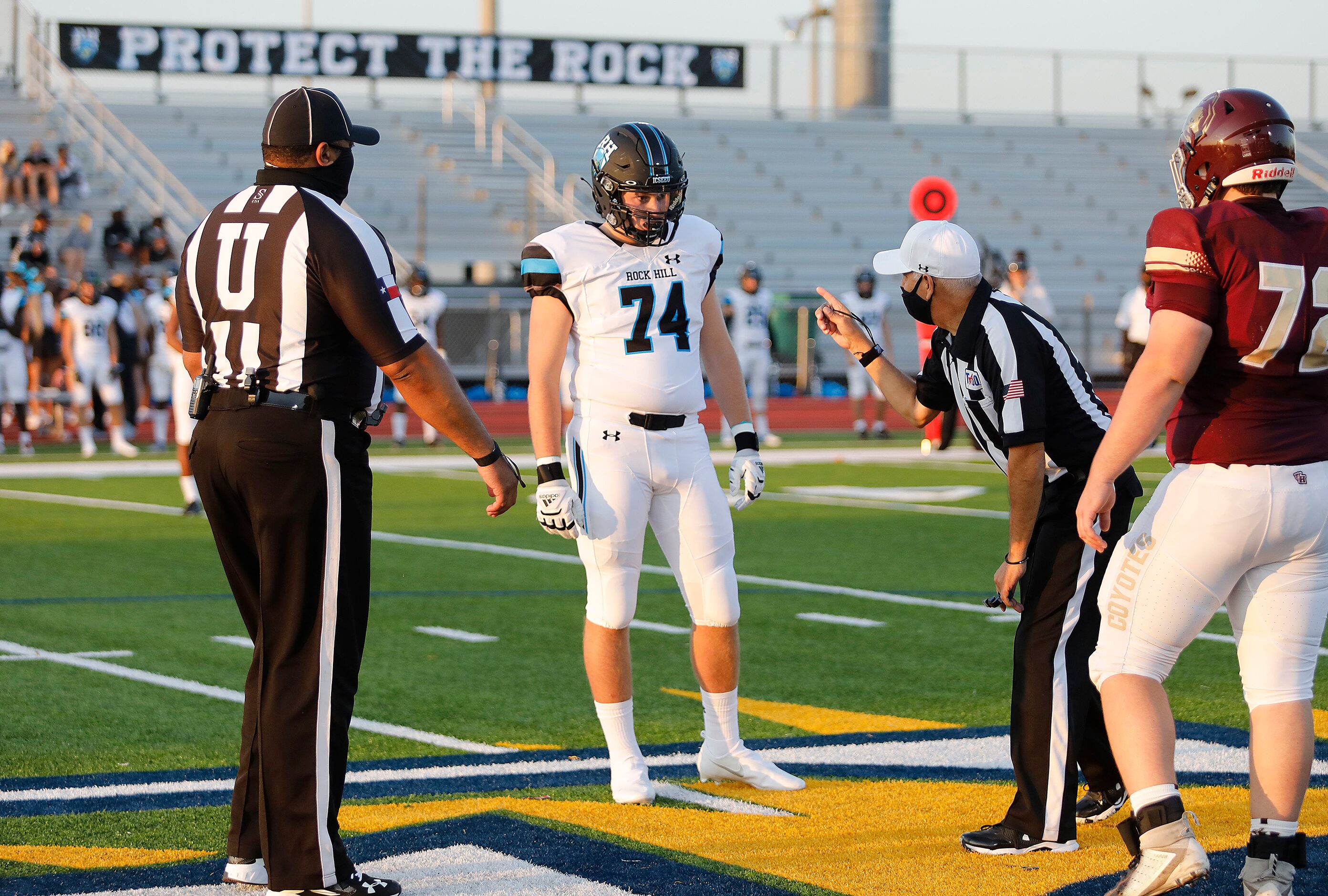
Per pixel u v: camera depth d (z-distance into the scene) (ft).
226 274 24.67
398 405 133.59
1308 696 23.73
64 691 41.45
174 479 103.19
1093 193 220.84
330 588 24.48
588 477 31.55
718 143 215.31
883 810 29.91
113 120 190.39
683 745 35.86
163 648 47.67
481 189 198.39
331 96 25.62
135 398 136.46
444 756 34.71
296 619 24.39
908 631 51.21
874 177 215.31
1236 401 22.93
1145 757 23.20
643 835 28.07
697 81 215.72
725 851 27.04
